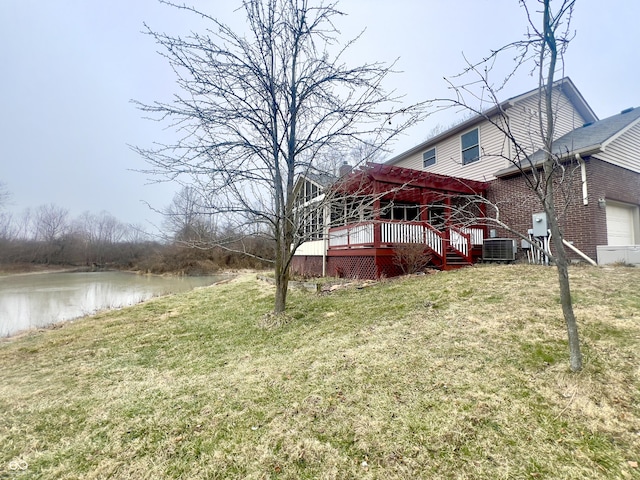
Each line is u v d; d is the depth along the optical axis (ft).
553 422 7.17
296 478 6.31
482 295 16.88
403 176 28.76
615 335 10.66
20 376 13.87
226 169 15.90
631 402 7.54
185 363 13.75
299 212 18.71
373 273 28.09
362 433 7.42
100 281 69.97
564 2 8.29
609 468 5.90
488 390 8.54
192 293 35.37
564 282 9.16
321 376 10.46
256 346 14.82
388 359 11.04
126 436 8.16
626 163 29.99
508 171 31.01
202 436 7.88
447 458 6.45
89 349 17.40
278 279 18.76
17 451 7.87
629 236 30.17
